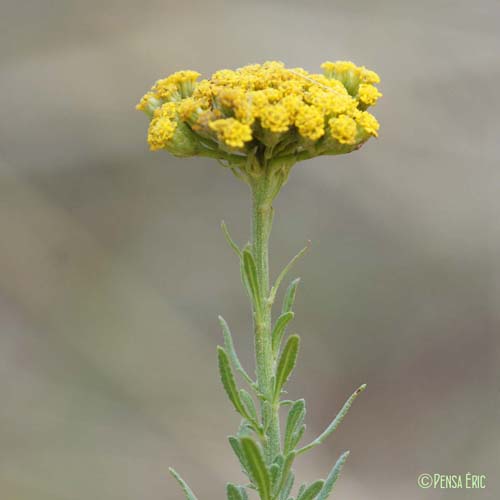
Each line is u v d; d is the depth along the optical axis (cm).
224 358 29
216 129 29
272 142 29
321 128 29
